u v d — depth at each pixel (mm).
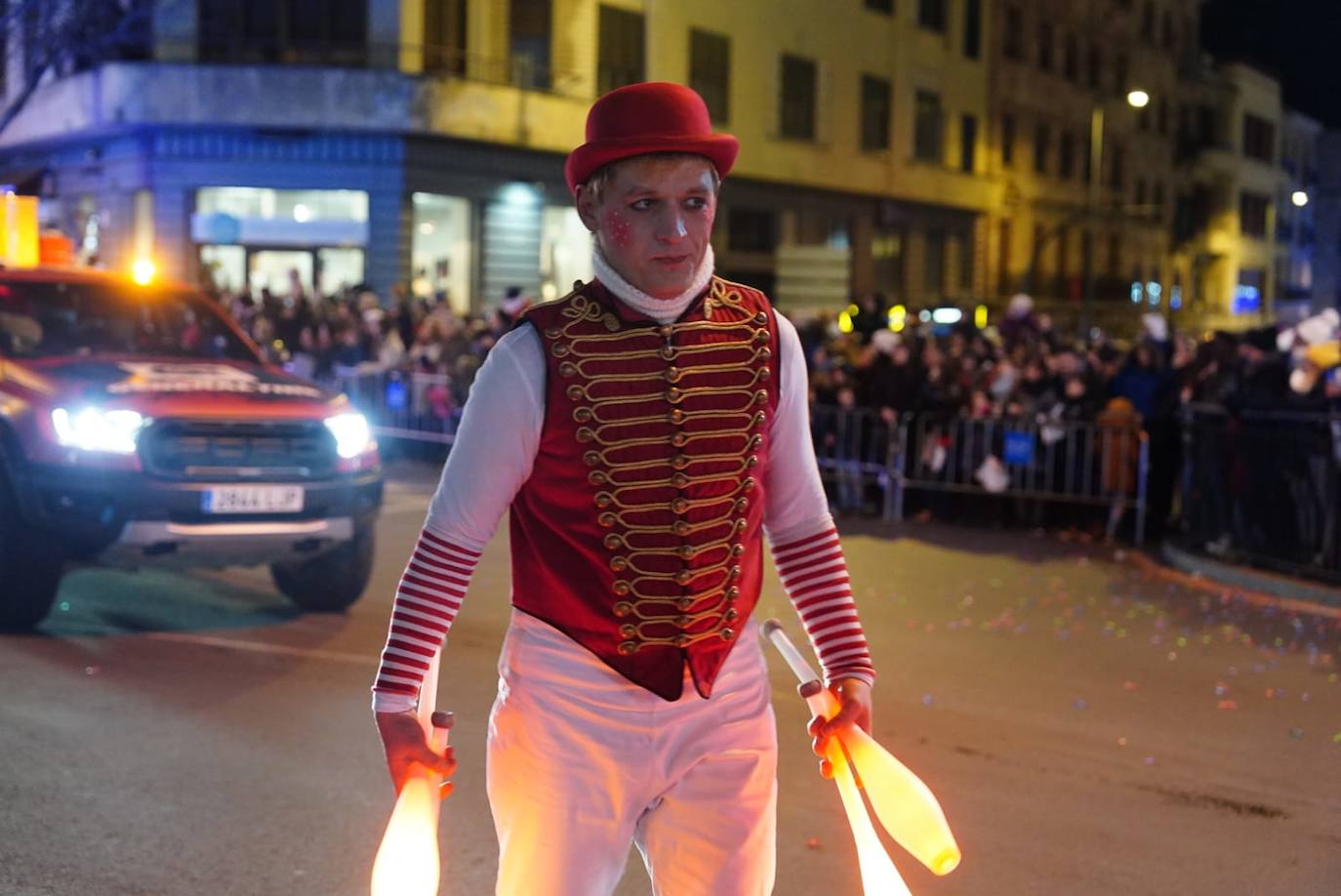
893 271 38375
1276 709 6797
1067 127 46562
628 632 2371
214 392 7410
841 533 12633
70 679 6520
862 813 2436
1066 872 4582
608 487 2348
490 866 4488
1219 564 10758
